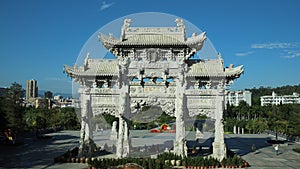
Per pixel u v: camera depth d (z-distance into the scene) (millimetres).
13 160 40938
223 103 38594
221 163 36625
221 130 38844
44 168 35219
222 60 38875
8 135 58281
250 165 38875
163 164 33094
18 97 70938
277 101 186125
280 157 45969
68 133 80938
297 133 58625
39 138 67625
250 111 112250
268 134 83812
